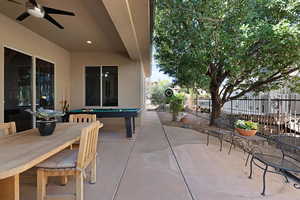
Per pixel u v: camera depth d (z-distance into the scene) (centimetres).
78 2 311
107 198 203
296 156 307
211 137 502
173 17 521
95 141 229
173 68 644
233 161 318
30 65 445
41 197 179
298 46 372
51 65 537
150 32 408
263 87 565
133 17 318
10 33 380
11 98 385
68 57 640
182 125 706
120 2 262
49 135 216
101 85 652
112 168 286
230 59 457
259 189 224
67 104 627
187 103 1375
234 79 565
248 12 453
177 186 230
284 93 663
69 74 648
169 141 457
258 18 450
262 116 511
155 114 1198
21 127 413
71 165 180
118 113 475
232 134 369
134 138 489
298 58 402
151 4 304
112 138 487
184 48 547
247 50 462
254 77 545
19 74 407
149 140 467
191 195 210
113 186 229
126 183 238
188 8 501
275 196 209
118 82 652
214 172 272
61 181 233
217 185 233
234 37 443
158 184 235
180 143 438
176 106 857
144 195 210
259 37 393
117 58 652
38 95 474
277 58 430
